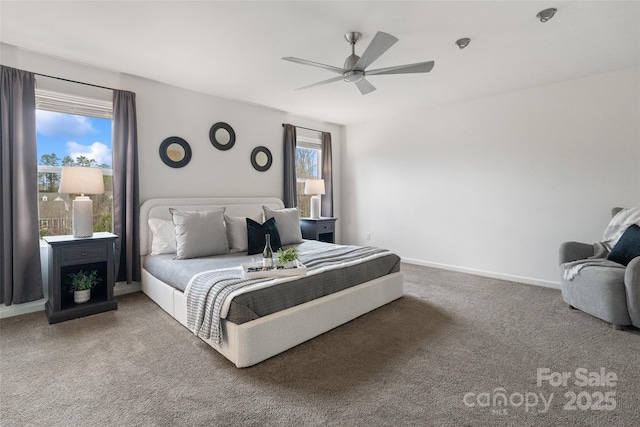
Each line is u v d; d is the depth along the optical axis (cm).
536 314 289
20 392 172
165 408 161
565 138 362
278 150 494
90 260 284
